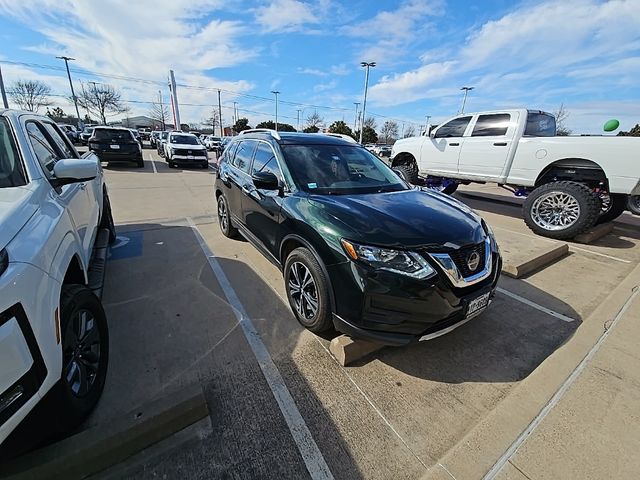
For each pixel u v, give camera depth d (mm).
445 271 2102
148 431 1689
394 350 2539
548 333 2836
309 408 1997
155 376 2189
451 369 2373
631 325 2742
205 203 7645
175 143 15734
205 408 1876
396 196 2926
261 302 3148
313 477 1606
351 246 2158
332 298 2311
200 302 3123
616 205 6027
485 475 1565
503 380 2285
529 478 1543
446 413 2002
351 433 1845
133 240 4832
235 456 1686
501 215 7273
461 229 2332
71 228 2053
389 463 1689
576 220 5195
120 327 2693
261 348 2506
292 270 2729
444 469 1600
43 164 2213
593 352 2408
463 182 7461
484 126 6586
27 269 1335
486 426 1819
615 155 4820
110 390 2055
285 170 3090
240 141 4605
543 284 3777
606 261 4539
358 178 3270
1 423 1169
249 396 2064
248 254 4332
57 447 1553
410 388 2184
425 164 7816
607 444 1698
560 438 1736
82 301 1822
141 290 3320
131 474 1570
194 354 2416
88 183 3227
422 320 2100
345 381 2221
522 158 5910
